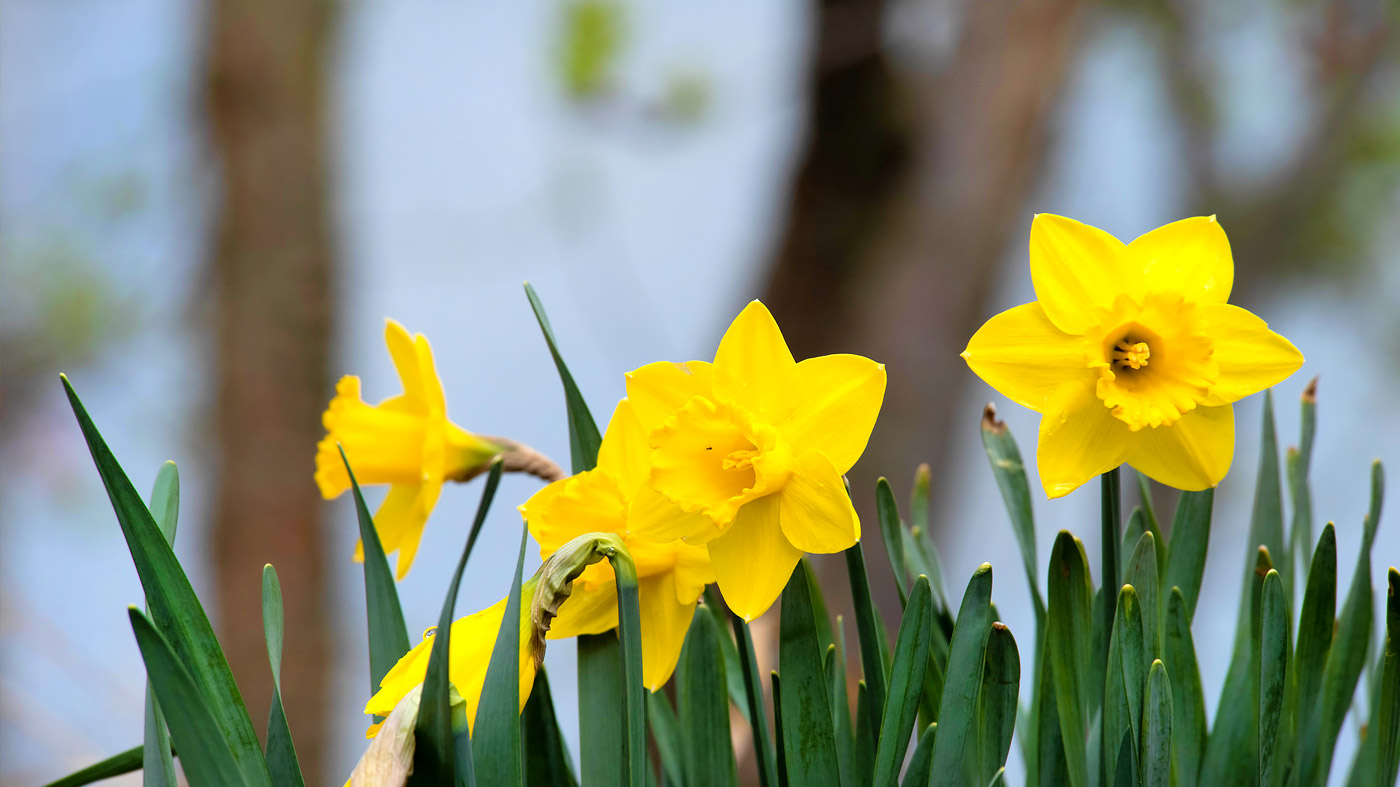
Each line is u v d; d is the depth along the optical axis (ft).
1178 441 6.56
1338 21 30.17
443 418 6.94
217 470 19.08
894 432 19.49
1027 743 6.83
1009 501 6.79
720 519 6.50
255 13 19.76
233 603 18.48
